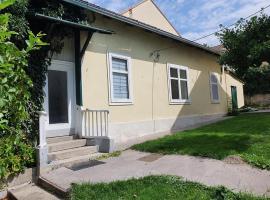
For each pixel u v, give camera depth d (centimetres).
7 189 630
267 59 1496
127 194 536
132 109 1146
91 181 614
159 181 591
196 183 565
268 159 686
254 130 1076
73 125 927
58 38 879
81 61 951
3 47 242
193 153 795
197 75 1664
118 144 984
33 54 802
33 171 682
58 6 841
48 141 838
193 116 1559
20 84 275
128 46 1154
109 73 1048
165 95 1351
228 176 607
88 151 860
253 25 1477
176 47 1475
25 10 714
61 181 629
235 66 1653
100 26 1035
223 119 1700
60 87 900
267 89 2039
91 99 973
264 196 491
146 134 1203
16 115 278
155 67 1304
